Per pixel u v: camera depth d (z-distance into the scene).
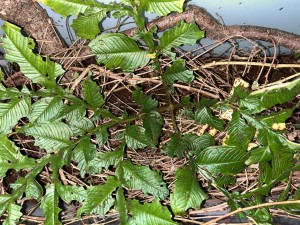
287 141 0.57
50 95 0.54
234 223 0.63
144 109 0.57
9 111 0.52
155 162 0.65
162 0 0.51
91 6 0.51
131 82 0.67
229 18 0.67
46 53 0.65
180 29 0.54
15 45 0.50
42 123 0.53
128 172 0.54
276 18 0.68
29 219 0.65
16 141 0.67
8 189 0.69
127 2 0.52
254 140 0.63
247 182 0.65
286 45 0.66
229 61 0.66
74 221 0.65
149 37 0.54
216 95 0.67
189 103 0.59
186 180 0.53
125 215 0.52
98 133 0.55
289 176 0.59
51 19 0.65
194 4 0.64
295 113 0.69
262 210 0.56
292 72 0.73
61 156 0.54
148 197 0.65
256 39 0.66
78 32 0.52
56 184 0.53
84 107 0.55
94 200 0.52
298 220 0.67
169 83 0.57
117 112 0.69
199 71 0.68
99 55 0.53
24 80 0.66
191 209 0.65
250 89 0.59
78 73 0.67
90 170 0.54
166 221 0.51
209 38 0.66
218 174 0.57
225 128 0.62
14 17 0.59
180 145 0.56
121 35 0.53
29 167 0.53
